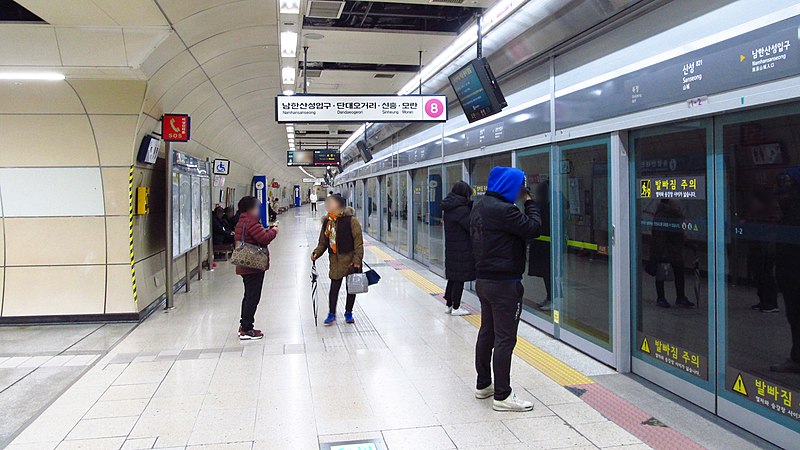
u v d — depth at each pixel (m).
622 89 4.20
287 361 4.87
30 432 3.44
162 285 7.76
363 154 17.98
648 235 4.19
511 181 3.70
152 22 5.38
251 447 3.21
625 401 3.84
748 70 3.04
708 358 3.59
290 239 18.48
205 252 11.34
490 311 3.85
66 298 6.45
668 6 3.71
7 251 6.39
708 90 3.33
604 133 4.51
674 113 3.64
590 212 4.88
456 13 6.87
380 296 7.98
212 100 9.72
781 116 2.95
